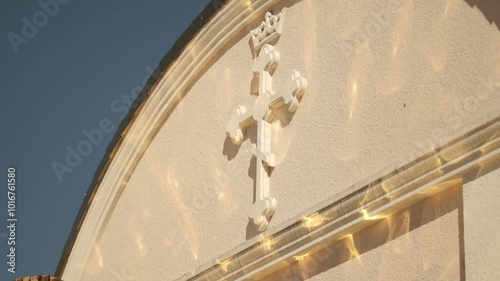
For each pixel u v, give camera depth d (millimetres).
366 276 5676
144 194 7422
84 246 7695
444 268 5285
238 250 6336
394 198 5551
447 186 5371
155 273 7117
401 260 5512
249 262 6289
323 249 5973
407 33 5844
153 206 7316
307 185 6195
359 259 5742
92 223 7688
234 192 6703
